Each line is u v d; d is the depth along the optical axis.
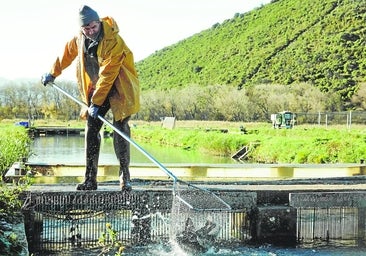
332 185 10.15
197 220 9.02
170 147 47.91
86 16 8.20
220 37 132.00
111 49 8.39
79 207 8.66
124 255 8.40
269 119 75.31
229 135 42.44
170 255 8.54
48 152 34.06
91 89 8.86
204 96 81.56
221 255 8.60
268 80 91.69
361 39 89.81
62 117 92.50
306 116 63.66
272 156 33.16
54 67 9.12
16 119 91.94
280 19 117.62
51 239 8.89
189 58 130.75
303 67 88.69
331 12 104.06
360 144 27.98
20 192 8.57
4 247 6.32
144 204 8.84
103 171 12.11
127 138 8.47
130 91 8.65
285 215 9.07
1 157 14.46
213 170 12.30
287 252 8.79
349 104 73.81
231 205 9.09
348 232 9.71
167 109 84.75
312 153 29.27
